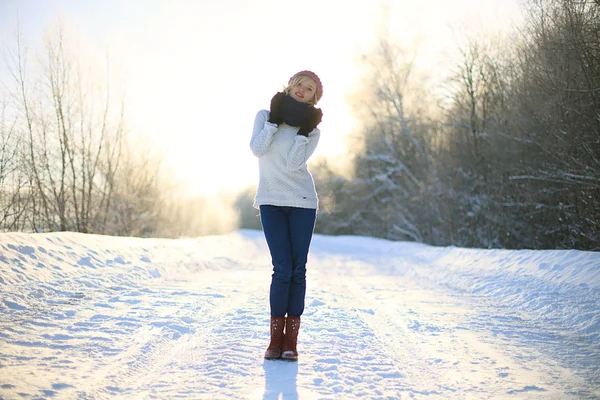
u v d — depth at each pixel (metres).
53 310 3.94
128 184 16.17
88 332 3.35
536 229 16.22
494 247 18.52
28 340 3.03
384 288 6.89
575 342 3.65
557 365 3.04
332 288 6.85
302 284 3.14
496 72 18.27
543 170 13.92
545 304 4.91
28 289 4.43
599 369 2.96
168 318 3.99
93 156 14.54
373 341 3.63
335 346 3.45
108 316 3.90
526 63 13.10
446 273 8.12
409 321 4.39
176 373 2.66
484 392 2.52
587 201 12.30
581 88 10.77
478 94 21.12
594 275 5.39
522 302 5.25
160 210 17.59
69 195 14.00
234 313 4.48
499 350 3.40
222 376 2.64
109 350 2.97
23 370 2.45
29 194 12.69
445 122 23.41
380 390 2.52
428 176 23.89
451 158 21.67
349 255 15.81
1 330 3.20
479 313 4.84
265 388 2.47
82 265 5.83
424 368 2.95
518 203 16.02
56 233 6.46
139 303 4.61
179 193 19.16
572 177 12.26
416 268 9.53
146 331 3.51
